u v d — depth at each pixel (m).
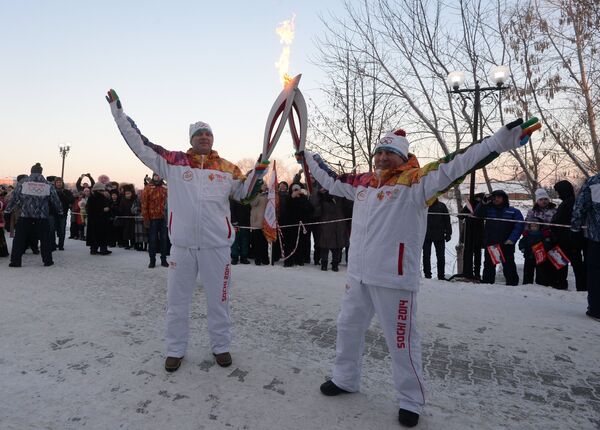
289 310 4.88
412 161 2.66
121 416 2.50
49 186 7.51
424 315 4.79
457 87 7.73
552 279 6.79
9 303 4.88
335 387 2.81
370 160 11.72
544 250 6.63
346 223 7.70
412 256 2.49
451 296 5.73
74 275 6.69
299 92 3.21
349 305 2.71
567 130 9.44
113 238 10.88
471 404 2.79
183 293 3.17
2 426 2.36
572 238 6.25
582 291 6.22
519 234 6.73
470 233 7.48
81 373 3.07
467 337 4.10
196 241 3.09
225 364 3.22
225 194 3.23
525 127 2.08
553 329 4.37
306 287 6.08
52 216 9.30
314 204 8.14
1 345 3.59
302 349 3.66
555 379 3.21
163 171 3.14
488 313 4.93
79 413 2.53
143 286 5.96
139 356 3.39
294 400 2.74
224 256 3.20
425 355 3.63
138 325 4.17
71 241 12.08
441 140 10.83
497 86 7.51
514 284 6.91
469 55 10.20
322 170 3.04
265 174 3.16
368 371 3.25
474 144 2.25
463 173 2.26
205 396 2.76
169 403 2.66
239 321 4.42
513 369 3.38
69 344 3.63
